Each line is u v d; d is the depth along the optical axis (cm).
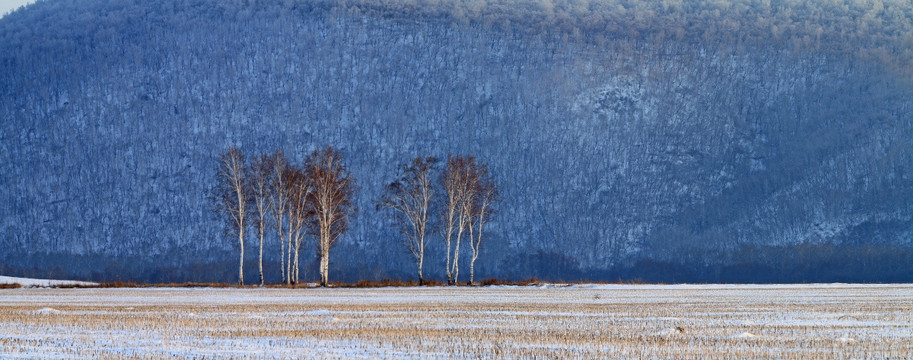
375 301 10744
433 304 9981
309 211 17050
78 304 10150
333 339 5894
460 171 17550
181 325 6950
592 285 16525
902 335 6066
